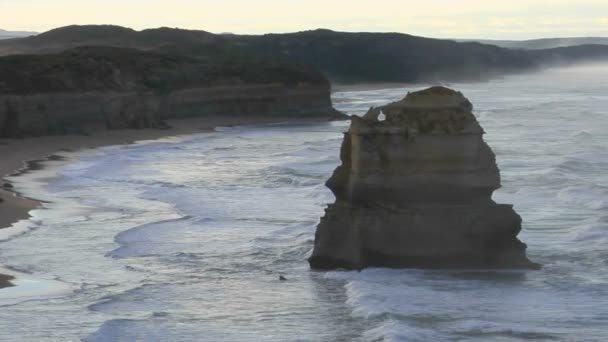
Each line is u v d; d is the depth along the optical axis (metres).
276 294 31.56
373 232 33.97
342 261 34.44
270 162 71.06
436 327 27.28
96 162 71.31
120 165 69.38
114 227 44.00
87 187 57.50
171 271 35.12
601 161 67.12
